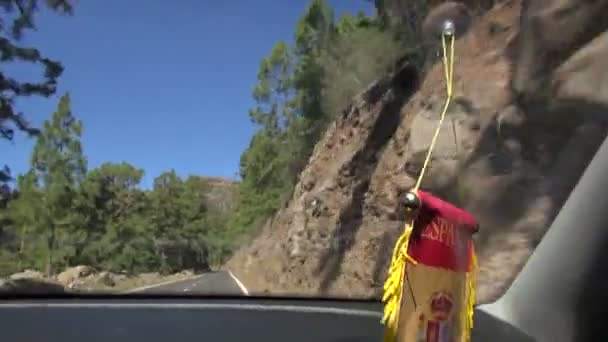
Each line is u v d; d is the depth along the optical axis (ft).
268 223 100.07
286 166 101.14
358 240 54.39
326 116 88.58
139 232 68.33
